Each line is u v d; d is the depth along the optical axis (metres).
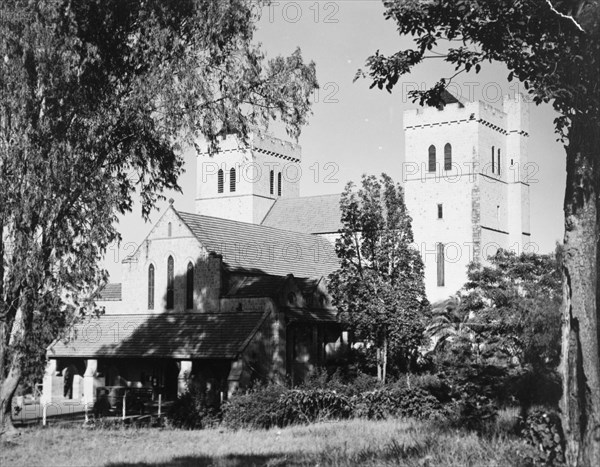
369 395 33.50
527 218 90.06
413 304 43.28
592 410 13.04
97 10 29.34
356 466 14.88
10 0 27.84
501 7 15.30
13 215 28.44
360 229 44.34
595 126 13.98
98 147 29.86
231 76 32.03
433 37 16.56
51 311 29.69
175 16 30.77
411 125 85.38
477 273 53.16
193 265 53.44
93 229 29.66
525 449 13.66
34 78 28.23
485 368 32.22
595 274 13.62
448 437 17.36
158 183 33.62
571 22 14.55
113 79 30.89
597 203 14.77
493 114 85.25
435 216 83.31
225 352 46.25
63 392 54.66
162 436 28.11
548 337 37.16
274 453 20.28
